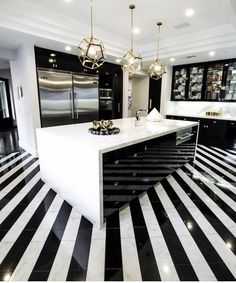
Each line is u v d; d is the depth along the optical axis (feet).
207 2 9.55
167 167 9.86
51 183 8.90
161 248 5.62
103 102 18.29
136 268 4.97
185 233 6.23
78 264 5.06
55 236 6.05
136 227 6.51
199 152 15.60
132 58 10.02
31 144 14.25
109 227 6.49
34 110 13.08
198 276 4.76
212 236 6.10
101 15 11.09
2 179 10.09
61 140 7.27
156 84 21.31
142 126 9.83
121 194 7.11
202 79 18.24
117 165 6.54
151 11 10.55
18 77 14.33
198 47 14.08
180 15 11.01
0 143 17.98
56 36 11.35
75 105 15.56
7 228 6.39
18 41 11.59
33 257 5.25
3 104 26.68
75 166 6.83
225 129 16.74
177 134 9.90
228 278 4.71
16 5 9.35
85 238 5.98
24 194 8.57
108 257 5.29
